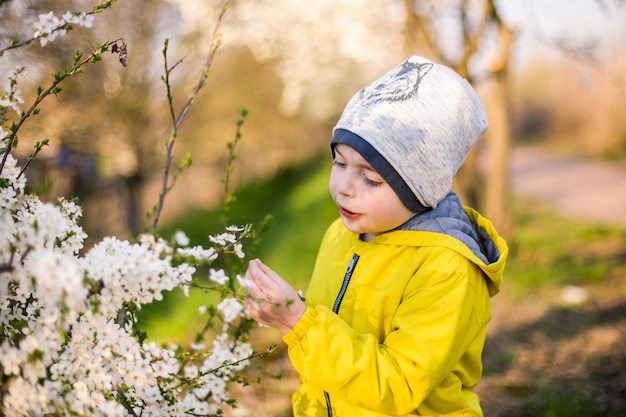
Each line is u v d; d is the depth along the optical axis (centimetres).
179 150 602
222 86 590
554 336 375
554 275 507
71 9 288
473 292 128
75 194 440
